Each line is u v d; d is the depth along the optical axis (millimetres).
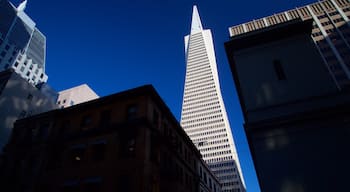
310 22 18109
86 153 23203
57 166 23781
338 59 66312
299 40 18141
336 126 13453
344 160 12320
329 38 72062
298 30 18531
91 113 26625
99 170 21328
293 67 17016
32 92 42406
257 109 16078
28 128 29625
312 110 14305
